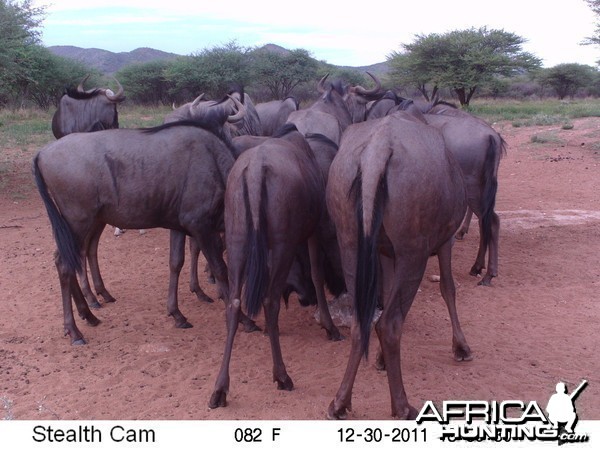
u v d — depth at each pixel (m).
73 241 6.38
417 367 5.92
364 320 4.48
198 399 5.35
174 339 6.71
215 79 47.59
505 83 46.16
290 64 50.34
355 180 4.50
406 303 4.60
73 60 47.19
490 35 42.75
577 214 11.72
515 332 6.75
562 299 7.77
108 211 6.35
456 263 9.34
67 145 6.21
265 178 5.16
